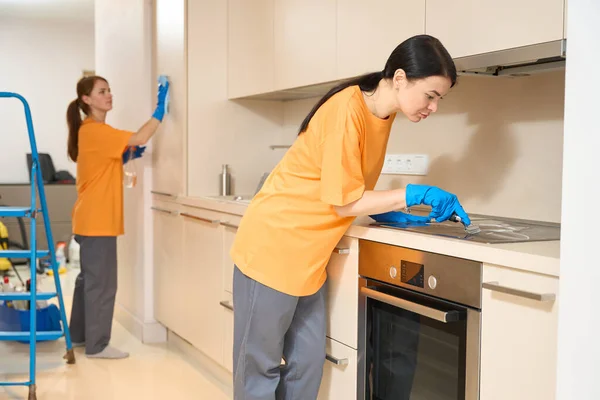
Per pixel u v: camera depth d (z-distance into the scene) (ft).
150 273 13.71
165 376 11.55
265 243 7.00
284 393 7.80
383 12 8.02
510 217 7.93
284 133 12.73
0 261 21.36
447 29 7.13
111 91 15.72
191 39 12.01
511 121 7.88
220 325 10.58
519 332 5.28
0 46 25.31
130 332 14.44
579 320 4.56
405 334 6.63
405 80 6.20
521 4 6.26
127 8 14.40
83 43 26.30
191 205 11.57
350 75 8.69
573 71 4.51
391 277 6.70
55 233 24.34
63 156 26.27
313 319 7.50
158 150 13.29
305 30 9.72
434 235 6.26
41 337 10.74
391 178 9.84
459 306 5.90
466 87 8.47
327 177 6.43
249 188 12.57
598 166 4.37
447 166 8.83
